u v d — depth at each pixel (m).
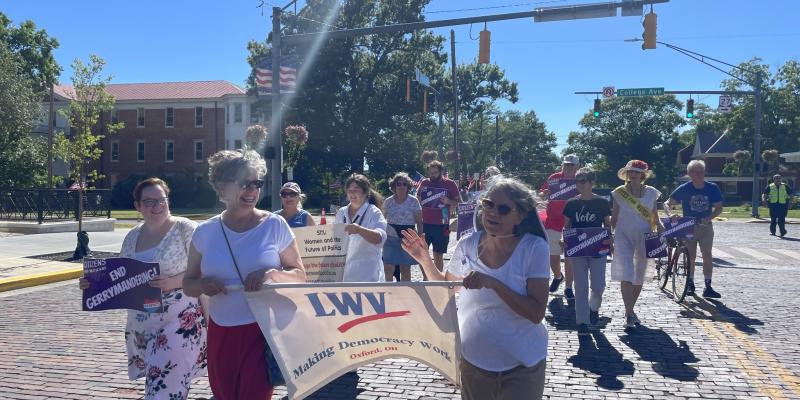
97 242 17.84
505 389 3.08
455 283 3.25
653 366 5.98
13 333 7.47
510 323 3.07
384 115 51.59
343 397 5.18
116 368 6.04
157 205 4.14
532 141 107.00
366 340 3.40
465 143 84.75
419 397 5.18
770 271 12.42
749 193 66.19
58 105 53.16
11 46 51.88
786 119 74.00
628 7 14.84
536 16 15.10
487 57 15.91
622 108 87.25
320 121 49.97
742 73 75.44
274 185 17.41
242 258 3.47
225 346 3.44
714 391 5.26
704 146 76.81
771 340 6.91
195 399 5.16
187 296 3.78
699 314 8.29
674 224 8.77
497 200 3.01
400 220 8.19
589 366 5.98
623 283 7.44
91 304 3.84
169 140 58.84
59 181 39.16
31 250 15.48
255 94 51.88
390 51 52.81
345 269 5.92
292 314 3.35
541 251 3.02
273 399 5.13
